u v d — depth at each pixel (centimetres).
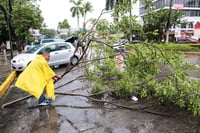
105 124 499
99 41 672
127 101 645
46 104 625
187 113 550
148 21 2750
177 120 513
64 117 541
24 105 634
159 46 589
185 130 463
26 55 1169
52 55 1241
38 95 572
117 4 708
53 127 488
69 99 675
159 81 600
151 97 631
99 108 598
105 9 717
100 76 716
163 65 605
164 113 553
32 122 517
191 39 4297
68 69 734
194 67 566
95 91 709
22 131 474
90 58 738
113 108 596
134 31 715
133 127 482
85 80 907
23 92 782
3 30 3005
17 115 562
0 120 536
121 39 702
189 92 523
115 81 684
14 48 3183
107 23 700
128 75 635
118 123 503
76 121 517
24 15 2509
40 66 586
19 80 575
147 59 607
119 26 700
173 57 569
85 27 743
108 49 702
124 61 646
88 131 467
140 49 610
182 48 2361
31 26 2641
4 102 676
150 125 490
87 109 592
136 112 566
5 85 841
